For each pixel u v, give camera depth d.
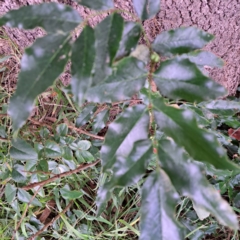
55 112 0.57
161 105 0.25
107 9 0.25
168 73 0.26
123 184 0.25
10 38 0.51
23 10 0.23
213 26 0.47
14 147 0.45
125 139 0.27
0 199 0.54
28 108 0.22
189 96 0.26
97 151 0.52
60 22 0.23
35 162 0.47
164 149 0.25
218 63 0.33
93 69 0.22
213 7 0.44
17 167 0.48
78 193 0.50
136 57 0.27
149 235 0.23
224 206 0.23
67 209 0.53
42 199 0.53
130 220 0.55
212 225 0.52
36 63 0.22
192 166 0.23
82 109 0.50
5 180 0.49
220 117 0.49
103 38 0.23
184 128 0.23
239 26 0.47
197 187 0.23
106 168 0.27
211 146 0.23
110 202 0.56
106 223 0.55
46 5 0.23
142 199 0.24
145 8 0.28
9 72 0.56
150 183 0.24
